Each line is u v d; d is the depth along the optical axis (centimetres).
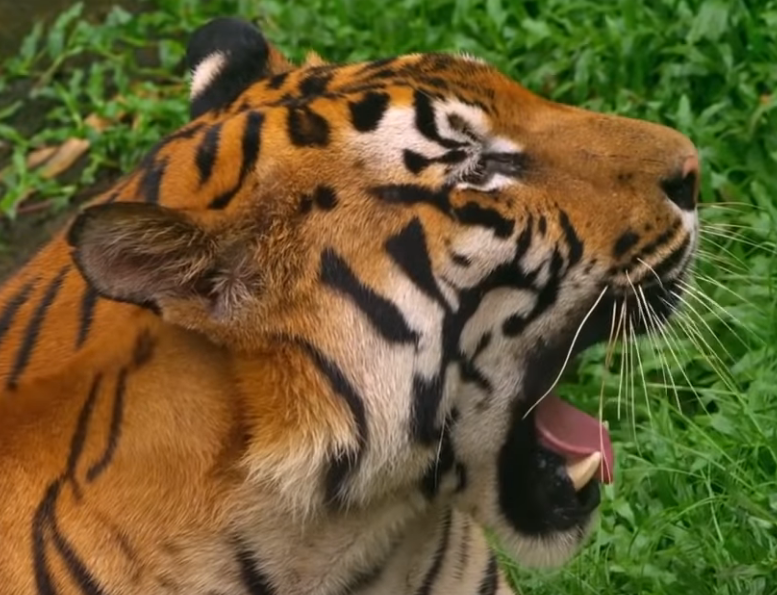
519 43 1358
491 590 805
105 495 693
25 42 1570
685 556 951
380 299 692
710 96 1273
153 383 691
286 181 689
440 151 709
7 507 704
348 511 704
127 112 1462
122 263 653
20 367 727
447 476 741
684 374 998
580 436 779
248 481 684
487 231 709
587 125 739
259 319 680
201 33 817
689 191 755
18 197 1405
